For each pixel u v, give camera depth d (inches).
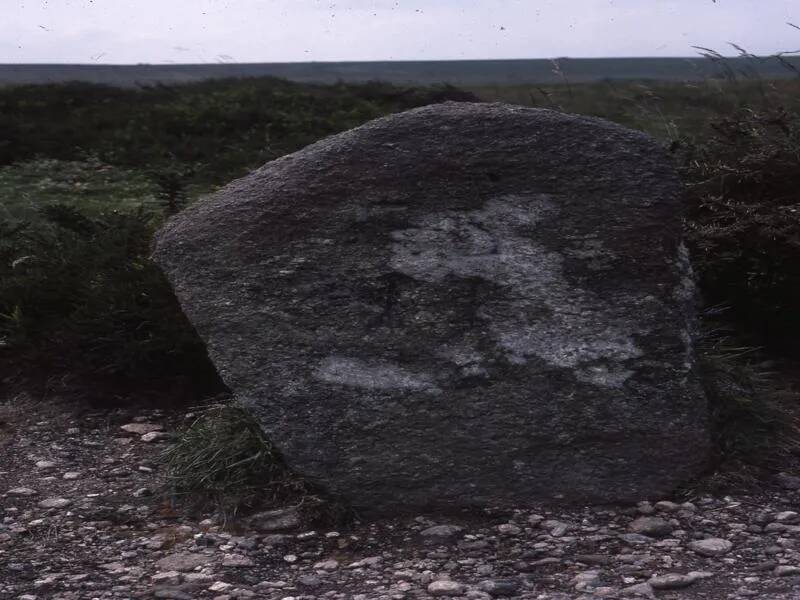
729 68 264.2
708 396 144.6
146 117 686.5
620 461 133.3
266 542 124.8
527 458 132.5
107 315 190.2
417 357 137.7
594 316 141.1
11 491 144.3
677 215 149.9
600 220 148.3
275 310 140.9
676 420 135.1
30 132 618.2
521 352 137.9
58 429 173.5
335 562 118.7
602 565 115.4
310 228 146.9
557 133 155.2
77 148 594.9
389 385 135.5
